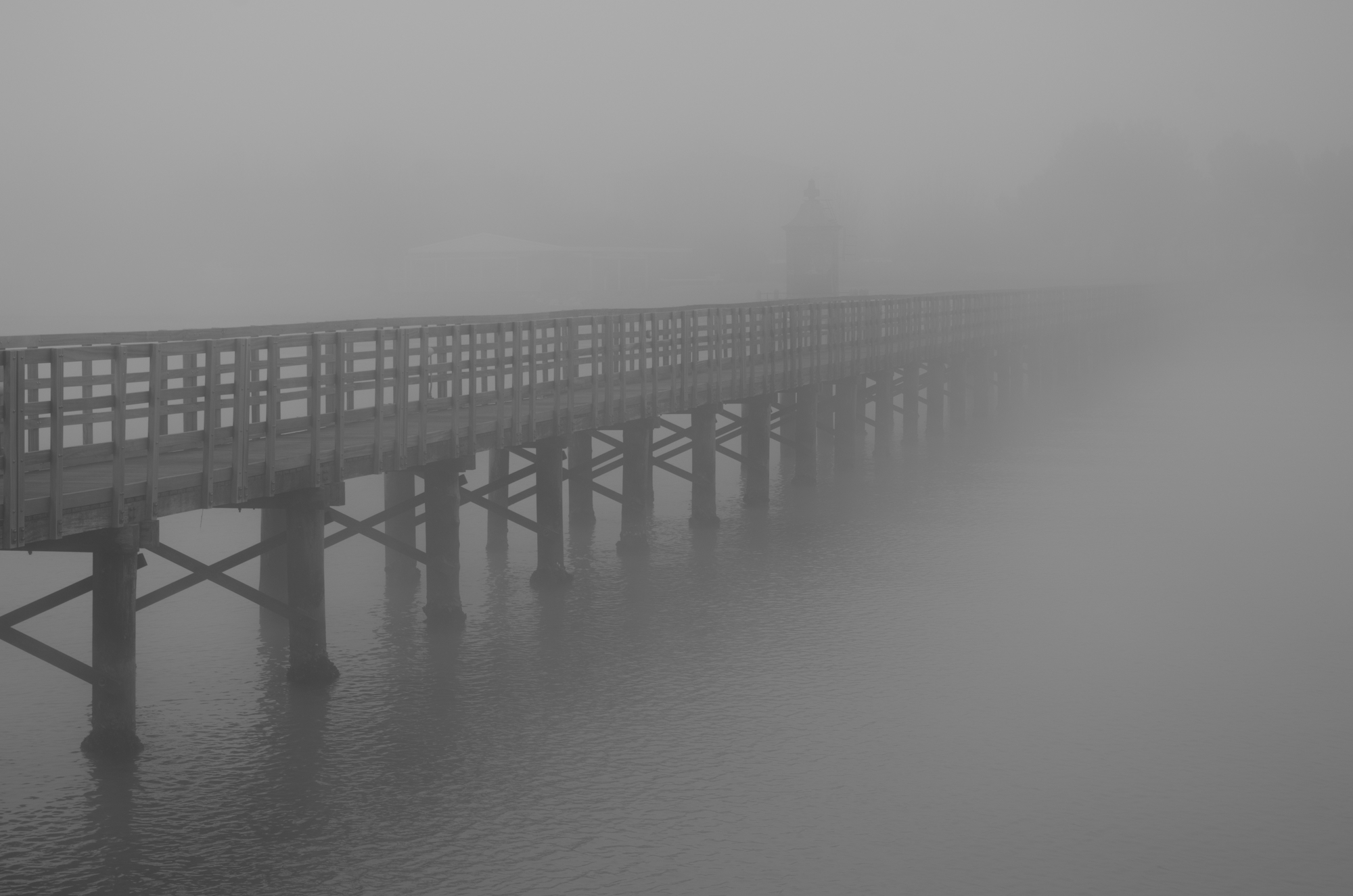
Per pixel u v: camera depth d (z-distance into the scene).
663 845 13.45
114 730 15.11
